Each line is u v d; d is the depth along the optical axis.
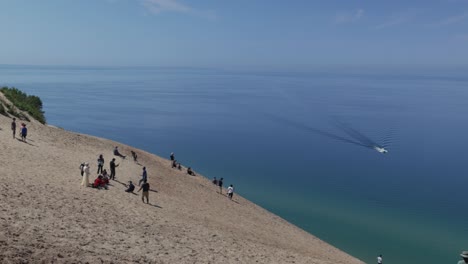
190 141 107.06
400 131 125.56
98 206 24.47
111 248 16.61
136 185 37.03
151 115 156.00
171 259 17.66
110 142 56.72
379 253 41.19
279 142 108.44
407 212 53.69
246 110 180.38
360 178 71.62
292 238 37.47
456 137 116.25
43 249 13.45
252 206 46.56
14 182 23.97
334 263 29.69
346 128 131.25
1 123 44.12
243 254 22.84
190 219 29.89
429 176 74.12
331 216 51.69
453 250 42.22
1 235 13.64
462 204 57.41
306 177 71.62
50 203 21.56
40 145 40.69
